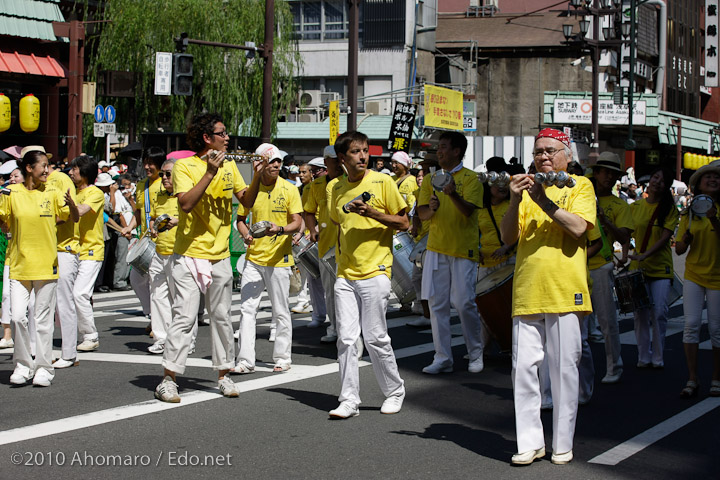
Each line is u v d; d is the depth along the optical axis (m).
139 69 27.64
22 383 7.60
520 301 5.46
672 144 44.97
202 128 6.87
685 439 6.16
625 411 6.99
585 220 5.36
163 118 28.45
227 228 7.13
